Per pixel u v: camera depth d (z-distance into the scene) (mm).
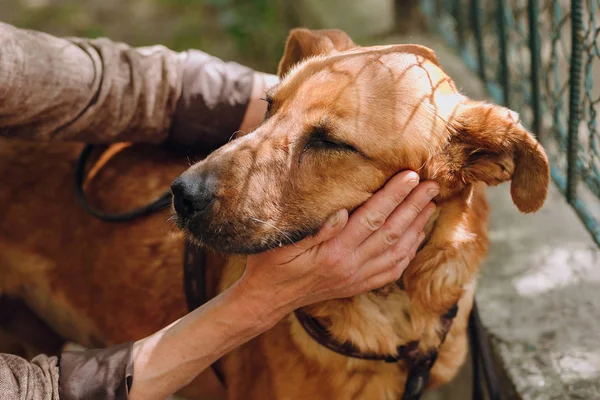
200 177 1918
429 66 2096
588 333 2518
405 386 2252
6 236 2734
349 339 2174
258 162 1956
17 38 2170
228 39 5645
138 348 2068
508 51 3365
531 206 1984
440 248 2121
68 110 2246
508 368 2457
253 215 1934
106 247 2576
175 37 5715
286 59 2445
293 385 2273
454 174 2053
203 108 2418
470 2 3836
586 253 2828
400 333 2199
